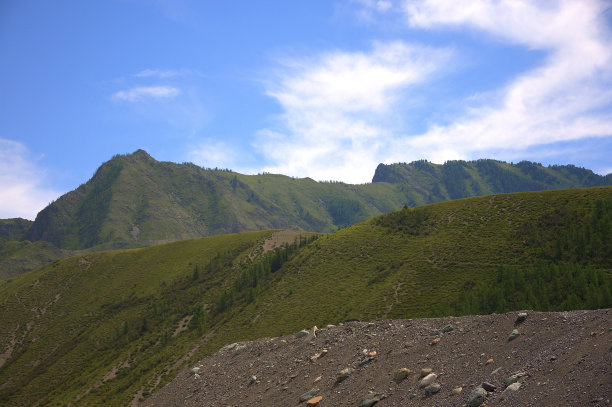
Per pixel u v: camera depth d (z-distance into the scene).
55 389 127.00
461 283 99.12
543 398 11.95
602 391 10.89
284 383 23.02
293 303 126.62
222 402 24.53
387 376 18.14
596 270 83.31
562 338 14.77
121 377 120.38
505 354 15.62
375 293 110.00
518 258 104.81
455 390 14.55
